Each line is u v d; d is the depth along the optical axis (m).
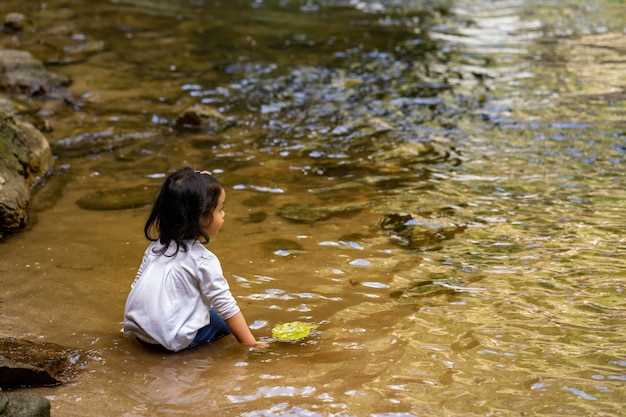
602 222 5.64
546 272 4.92
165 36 11.73
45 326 4.43
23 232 5.71
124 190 6.53
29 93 9.03
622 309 4.43
